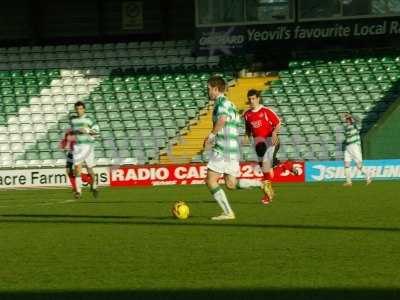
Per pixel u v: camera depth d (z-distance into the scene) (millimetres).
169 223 18484
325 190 30578
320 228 16812
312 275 11086
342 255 12867
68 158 29812
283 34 45500
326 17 45156
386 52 46594
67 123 44875
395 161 38125
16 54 49438
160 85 46531
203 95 45625
